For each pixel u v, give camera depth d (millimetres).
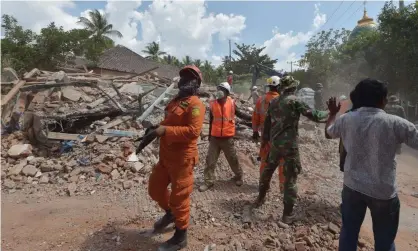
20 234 3654
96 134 7469
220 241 3439
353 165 2516
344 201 2611
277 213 4125
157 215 4152
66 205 4531
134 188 5215
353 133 2506
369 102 2506
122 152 6465
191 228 3768
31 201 4773
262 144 4531
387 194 2365
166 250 3184
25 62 25531
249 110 10141
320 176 5711
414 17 15844
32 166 5977
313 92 12500
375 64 18922
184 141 3088
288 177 3848
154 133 3000
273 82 4973
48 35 26531
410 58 16203
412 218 4281
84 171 5863
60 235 3609
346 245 2570
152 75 15211
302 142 7824
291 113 3811
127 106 9625
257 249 3277
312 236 3447
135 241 3443
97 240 3479
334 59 26297
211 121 5082
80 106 9430
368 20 31203
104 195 4957
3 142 7180
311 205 4316
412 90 16891
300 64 28453
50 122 7852
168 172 3303
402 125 2322
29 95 9570
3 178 5738
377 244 2502
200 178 5531
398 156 8117
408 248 3488
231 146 5090
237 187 5172
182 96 3182
